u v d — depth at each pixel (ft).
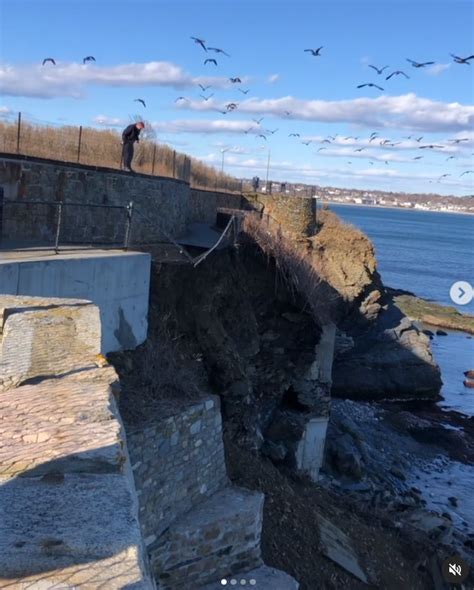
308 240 110.73
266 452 65.10
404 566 53.47
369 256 118.32
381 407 117.50
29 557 10.26
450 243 574.15
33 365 22.27
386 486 79.46
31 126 70.23
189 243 65.41
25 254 36.32
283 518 47.06
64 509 11.80
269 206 110.22
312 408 72.08
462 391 132.26
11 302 27.25
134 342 42.50
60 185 48.65
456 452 99.50
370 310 123.24
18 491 12.49
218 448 39.88
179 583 34.81
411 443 101.14
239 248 69.92
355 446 89.30
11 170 44.16
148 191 61.46
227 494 39.14
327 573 44.62
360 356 123.54
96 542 10.73
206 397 39.50
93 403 18.94
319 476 73.36
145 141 89.10
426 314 200.85
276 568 40.86
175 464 35.70
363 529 55.36
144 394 37.81
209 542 35.83
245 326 64.03
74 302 28.48
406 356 125.18
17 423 16.92
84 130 77.05
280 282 71.61
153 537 33.76
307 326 72.49
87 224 51.96
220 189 126.11
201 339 54.95
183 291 56.49
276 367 71.10
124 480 13.35
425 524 65.26
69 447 14.87
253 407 58.65
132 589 9.68
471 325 192.44
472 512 78.33
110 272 38.93
